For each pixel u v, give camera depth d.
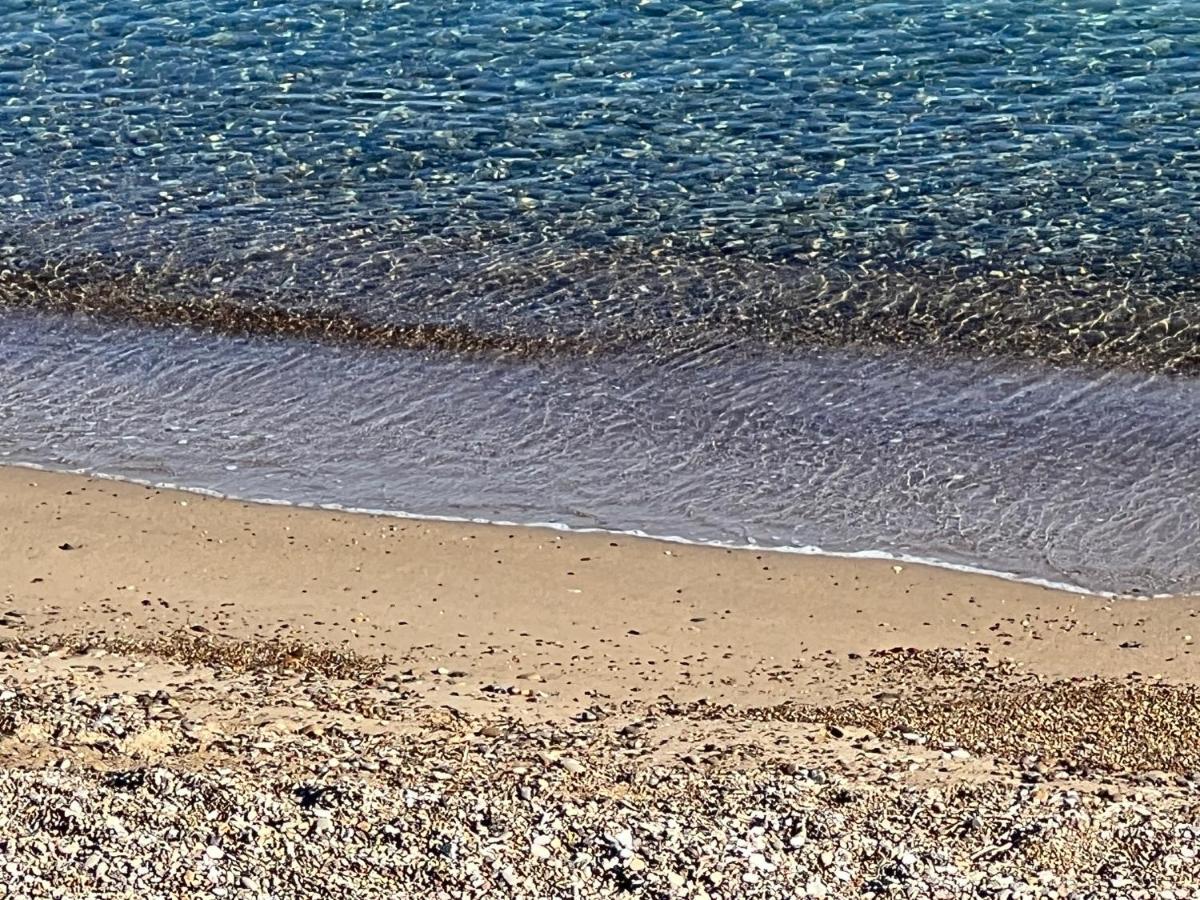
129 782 11.11
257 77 27.73
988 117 25.86
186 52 28.62
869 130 25.62
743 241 22.97
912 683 14.02
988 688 13.93
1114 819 11.43
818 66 27.58
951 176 24.36
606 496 17.19
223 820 10.73
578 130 25.88
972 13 29.27
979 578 15.73
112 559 15.80
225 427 18.53
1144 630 14.88
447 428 18.59
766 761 12.40
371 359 20.22
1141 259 22.30
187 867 10.21
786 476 17.55
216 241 23.14
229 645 14.35
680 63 27.83
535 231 23.30
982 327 20.86
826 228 23.22
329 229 23.44
